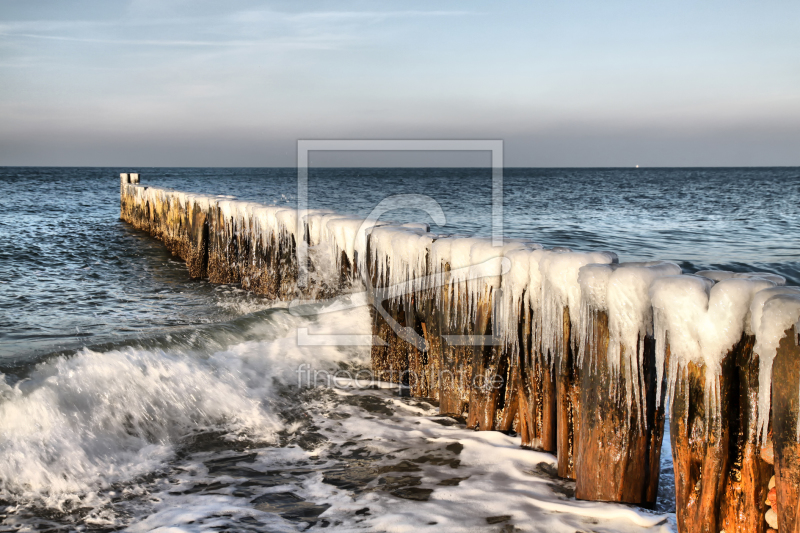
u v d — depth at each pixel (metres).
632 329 2.93
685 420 2.62
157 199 16.91
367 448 4.18
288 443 4.31
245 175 93.69
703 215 23.47
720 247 14.55
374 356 5.56
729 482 2.54
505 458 3.90
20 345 6.74
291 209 8.44
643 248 14.48
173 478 3.80
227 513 3.35
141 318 8.37
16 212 25.77
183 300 9.59
